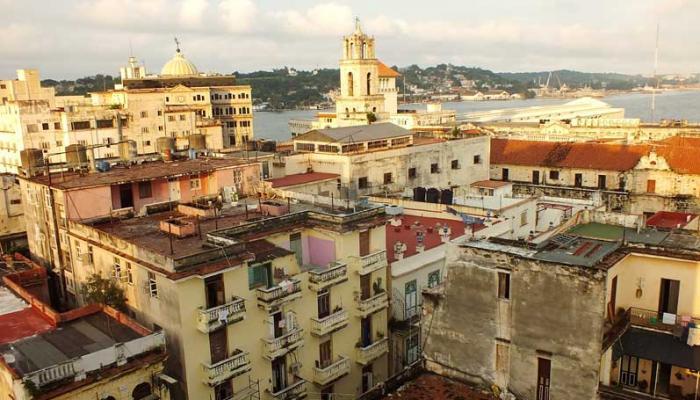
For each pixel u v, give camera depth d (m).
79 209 42.38
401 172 69.56
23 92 127.19
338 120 112.31
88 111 107.69
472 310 31.14
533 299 28.67
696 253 28.03
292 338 36.12
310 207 45.56
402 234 51.91
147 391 30.11
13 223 56.66
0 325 33.31
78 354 29.78
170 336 32.69
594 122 109.31
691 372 28.05
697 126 99.56
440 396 31.06
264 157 65.25
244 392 34.56
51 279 45.66
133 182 45.62
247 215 43.38
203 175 50.56
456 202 60.28
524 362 29.53
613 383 29.56
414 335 42.81
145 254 33.56
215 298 33.22
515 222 56.09
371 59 110.56
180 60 153.00
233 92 146.62
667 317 28.44
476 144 79.62
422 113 132.75
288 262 37.22
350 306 40.22
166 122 116.75
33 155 49.22
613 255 28.78
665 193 72.12
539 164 81.19
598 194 72.19
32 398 26.17
